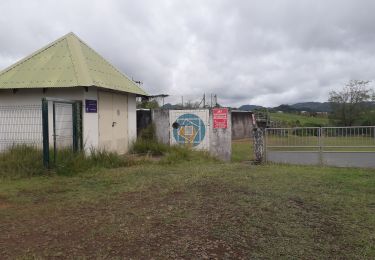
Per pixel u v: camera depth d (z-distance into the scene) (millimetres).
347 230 5410
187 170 11078
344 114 33938
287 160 13500
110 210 6512
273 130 13688
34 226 5680
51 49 14961
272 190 8062
